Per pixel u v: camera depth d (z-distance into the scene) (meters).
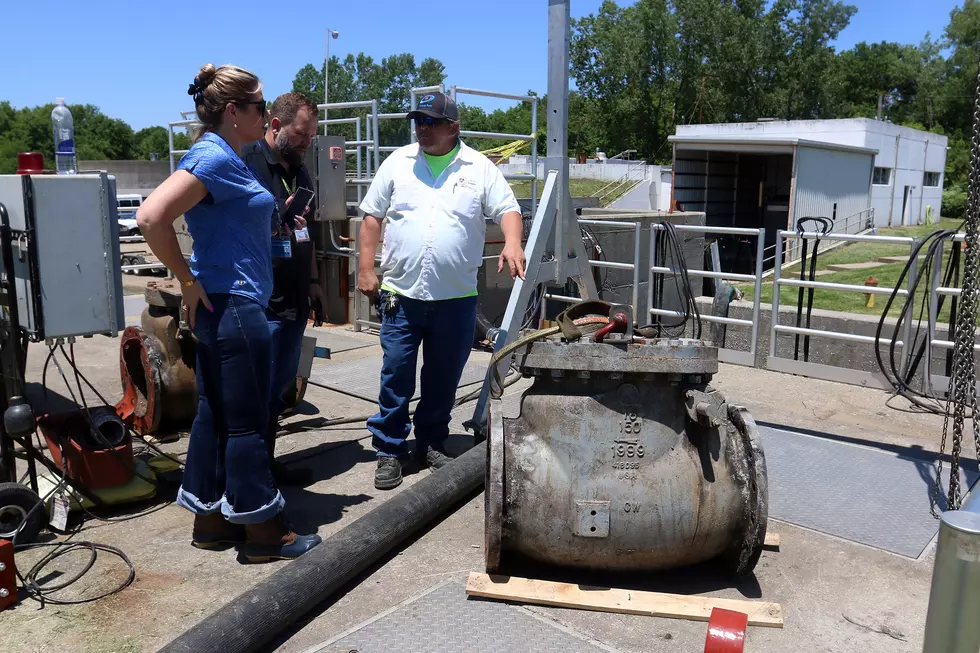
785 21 70.50
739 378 6.12
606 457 2.78
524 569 3.04
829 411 5.25
